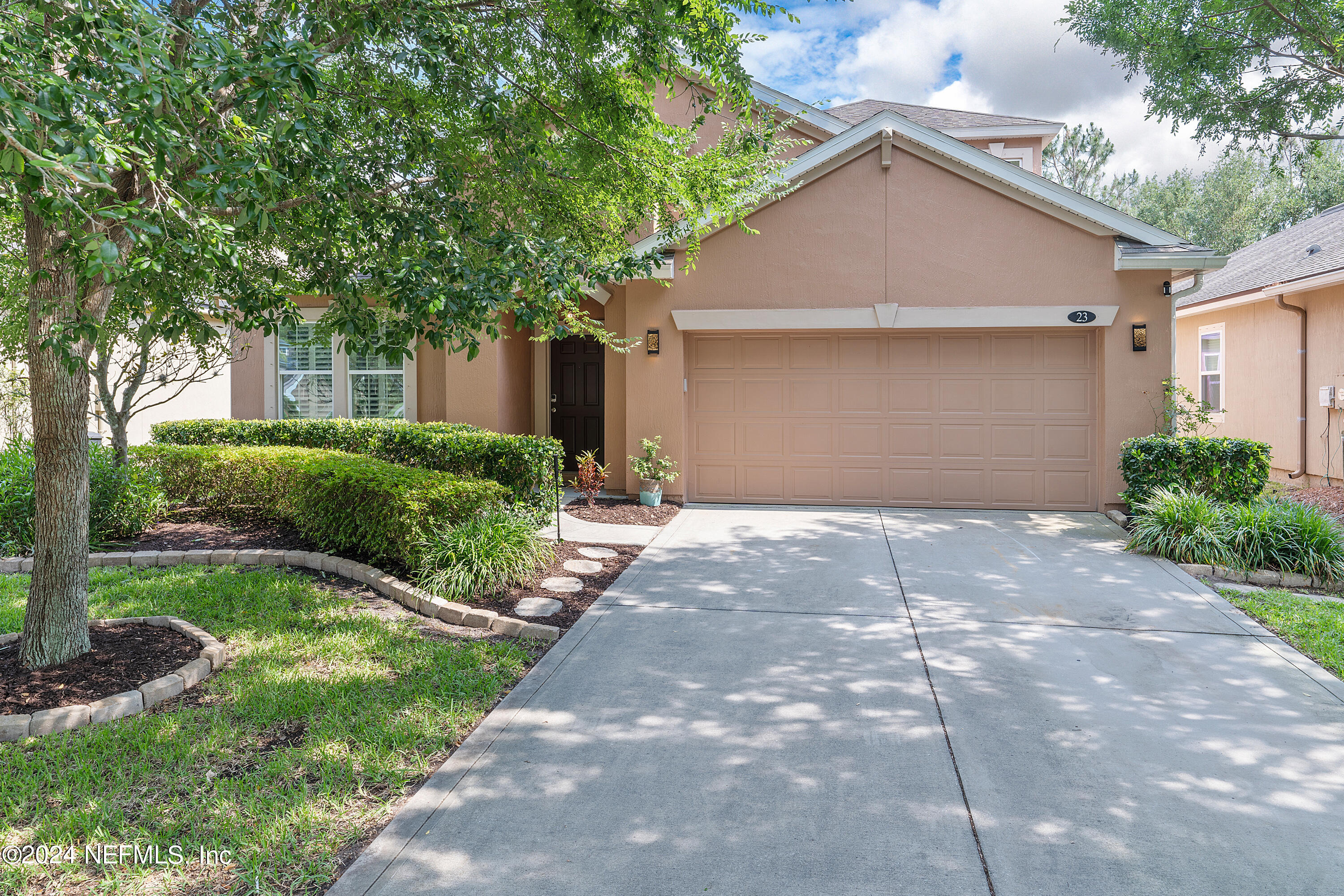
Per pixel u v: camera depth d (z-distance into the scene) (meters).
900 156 9.66
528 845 2.97
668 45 5.15
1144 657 4.95
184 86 3.02
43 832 2.93
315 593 5.94
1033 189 9.32
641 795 3.32
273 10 4.69
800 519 9.47
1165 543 7.44
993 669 4.75
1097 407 9.66
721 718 4.08
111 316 6.27
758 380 10.41
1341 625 5.43
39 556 4.30
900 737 3.87
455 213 4.78
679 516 9.69
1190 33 11.60
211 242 3.29
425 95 5.43
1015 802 3.28
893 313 9.71
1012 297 9.52
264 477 7.96
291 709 4.00
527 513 7.60
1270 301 13.13
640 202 6.42
